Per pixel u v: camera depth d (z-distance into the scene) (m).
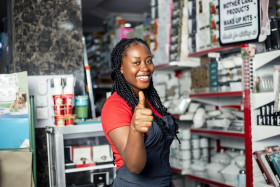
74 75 3.12
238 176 2.91
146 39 4.33
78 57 3.13
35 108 2.78
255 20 2.60
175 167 3.69
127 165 1.11
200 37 3.40
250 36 2.64
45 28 3.01
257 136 2.54
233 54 3.22
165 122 1.40
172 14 3.77
